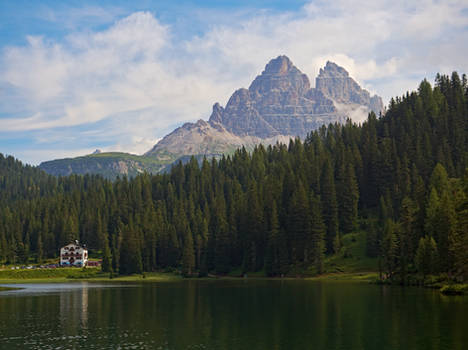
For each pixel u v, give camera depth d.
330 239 194.62
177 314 82.31
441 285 116.62
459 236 110.94
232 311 84.94
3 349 55.78
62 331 66.88
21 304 99.88
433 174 180.62
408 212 154.00
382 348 53.53
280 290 124.12
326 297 103.44
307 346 55.44
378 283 140.62
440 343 55.41
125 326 70.50
